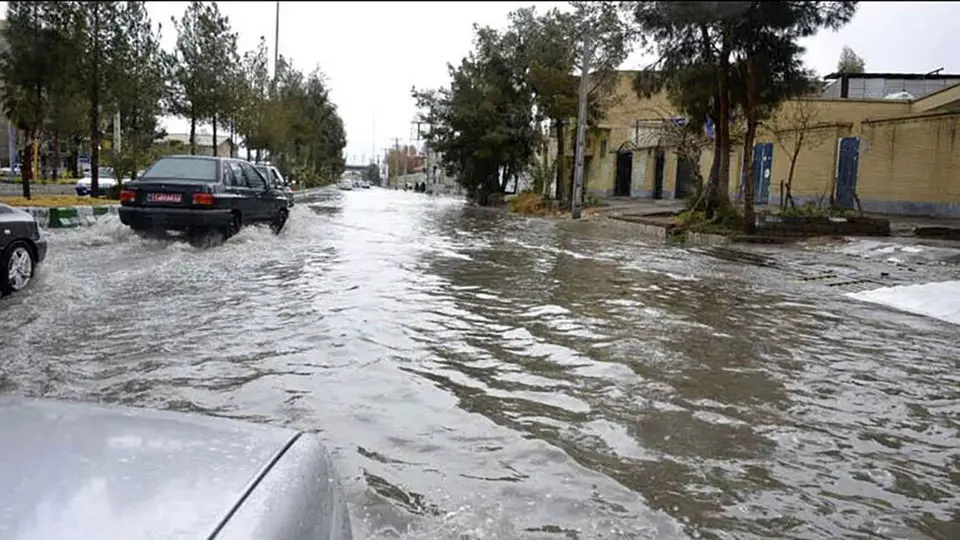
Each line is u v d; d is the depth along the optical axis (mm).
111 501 1528
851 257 14281
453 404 4516
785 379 5336
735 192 31656
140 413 2084
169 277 8922
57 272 8938
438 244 15156
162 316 6688
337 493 2004
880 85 32594
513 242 16703
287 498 1683
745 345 6402
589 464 3674
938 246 14602
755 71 18125
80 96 19094
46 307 6961
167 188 11891
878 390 5137
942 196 22469
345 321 6691
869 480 3590
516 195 40156
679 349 6156
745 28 17562
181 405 4309
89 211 15797
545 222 25875
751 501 3311
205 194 11891
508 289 9188
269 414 4203
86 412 2041
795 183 28094
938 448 4051
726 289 9906
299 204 30844
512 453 3779
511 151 41312
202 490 1616
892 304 8953
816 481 3559
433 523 2990
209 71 25359
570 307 8031
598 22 28766
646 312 7867
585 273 11148
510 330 6707
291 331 6234
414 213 28516
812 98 27094
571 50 32125
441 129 44344
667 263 13055
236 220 12977
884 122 24469
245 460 1799
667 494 3355
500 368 5383
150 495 1571
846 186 26312
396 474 3467
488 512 3109
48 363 5066
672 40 19781
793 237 17625
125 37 18703
